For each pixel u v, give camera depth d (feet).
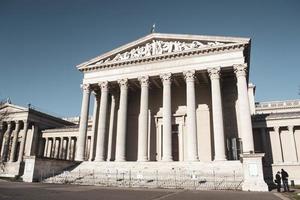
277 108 243.60
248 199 64.49
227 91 172.76
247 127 134.82
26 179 128.06
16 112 245.65
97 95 192.54
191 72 154.30
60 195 65.87
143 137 153.69
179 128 177.68
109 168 144.36
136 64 170.09
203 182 110.01
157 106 187.42
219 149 135.95
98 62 181.78
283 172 99.09
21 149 232.53
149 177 124.06
